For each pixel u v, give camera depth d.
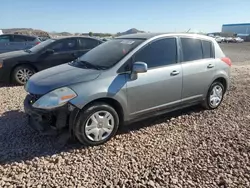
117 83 3.64
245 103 5.64
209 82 4.87
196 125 4.38
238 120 4.61
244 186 2.69
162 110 4.30
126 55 3.84
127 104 3.79
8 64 7.10
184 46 4.50
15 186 2.69
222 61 5.08
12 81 7.29
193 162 3.17
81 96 3.36
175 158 3.26
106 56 4.07
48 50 7.56
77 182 2.77
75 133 3.43
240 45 41.03
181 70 4.35
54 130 3.51
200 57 4.73
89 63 4.09
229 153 3.36
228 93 6.52
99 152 3.43
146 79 3.91
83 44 8.13
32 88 3.62
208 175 2.89
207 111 5.09
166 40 4.28
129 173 2.94
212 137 3.88
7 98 5.89
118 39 4.61
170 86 4.23
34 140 3.76
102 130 3.61
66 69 4.00
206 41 4.88
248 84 7.58
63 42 7.87
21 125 4.30
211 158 3.25
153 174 2.92
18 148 3.51
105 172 2.96
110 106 3.63
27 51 7.88
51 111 3.33
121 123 3.88
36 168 3.04
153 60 4.07
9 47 12.16
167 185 2.72
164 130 4.16
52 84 3.46
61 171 2.98
